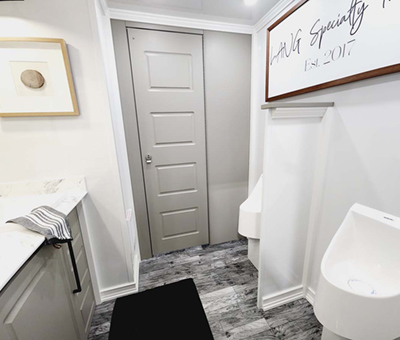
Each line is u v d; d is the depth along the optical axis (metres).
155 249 1.96
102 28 1.21
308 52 1.12
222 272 1.71
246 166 2.04
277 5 1.39
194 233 2.05
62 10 0.98
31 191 1.13
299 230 1.27
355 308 0.66
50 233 0.70
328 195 1.16
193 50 1.61
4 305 0.53
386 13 0.75
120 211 1.32
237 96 1.83
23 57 0.97
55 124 1.10
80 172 1.19
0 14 0.93
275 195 1.13
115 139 1.24
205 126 1.81
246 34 1.72
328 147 1.12
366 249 0.93
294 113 1.01
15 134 1.06
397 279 0.81
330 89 1.05
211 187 1.98
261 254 1.22
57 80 1.03
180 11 1.45
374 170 0.90
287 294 1.38
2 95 0.99
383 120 0.84
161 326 0.87
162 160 1.76
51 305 0.77
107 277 1.42
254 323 1.24
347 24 0.89
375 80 0.84
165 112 1.67
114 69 1.45
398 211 0.83
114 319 0.90
